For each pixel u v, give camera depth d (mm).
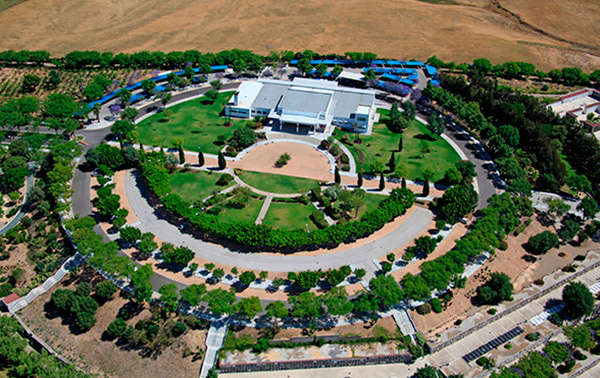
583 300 171000
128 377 154000
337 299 164750
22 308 177250
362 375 155625
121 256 183625
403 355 158125
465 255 184375
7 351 153125
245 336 163750
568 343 167750
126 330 161250
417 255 197125
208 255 195125
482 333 169500
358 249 199625
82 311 166375
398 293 168125
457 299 180000
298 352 159125
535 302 182500
